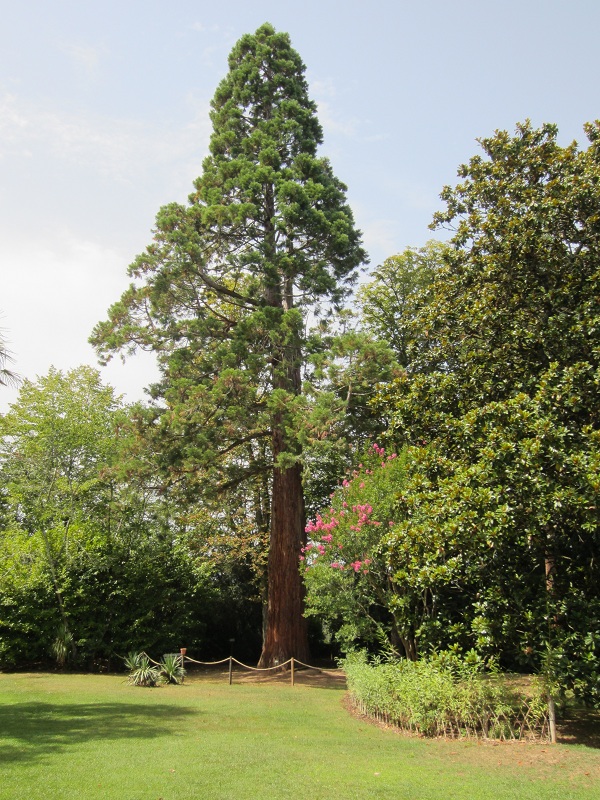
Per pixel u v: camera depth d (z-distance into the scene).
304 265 18.84
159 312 18.84
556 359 9.88
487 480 8.68
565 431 8.20
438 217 12.20
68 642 17.81
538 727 8.87
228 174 20.03
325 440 15.25
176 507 18.53
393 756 7.66
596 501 7.73
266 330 17.89
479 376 10.67
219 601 23.30
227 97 22.11
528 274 10.44
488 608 9.17
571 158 10.67
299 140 20.98
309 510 22.83
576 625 8.52
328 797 5.82
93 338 18.78
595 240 10.09
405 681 9.47
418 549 9.23
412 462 10.45
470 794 6.01
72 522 20.39
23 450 23.91
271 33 22.14
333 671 17.44
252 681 15.74
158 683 14.50
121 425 17.30
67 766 6.68
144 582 19.38
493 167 11.51
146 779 6.24
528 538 8.26
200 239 19.06
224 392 16.70
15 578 17.94
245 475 18.25
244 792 5.91
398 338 22.75
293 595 18.00
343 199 20.92
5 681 14.91
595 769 6.98
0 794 5.62
